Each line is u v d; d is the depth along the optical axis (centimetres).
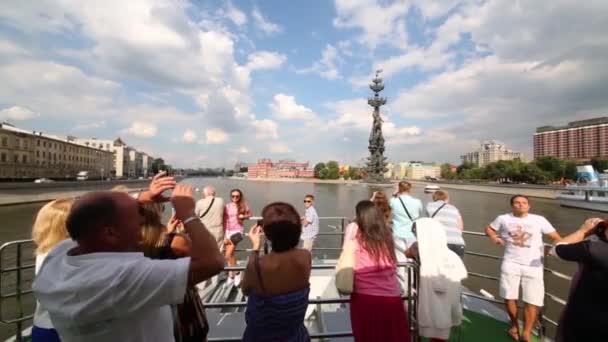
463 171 13425
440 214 460
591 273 244
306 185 13125
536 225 402
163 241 197
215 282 545
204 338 207
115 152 11925
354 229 305
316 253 1672
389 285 266
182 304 198
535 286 385
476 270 1374
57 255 141
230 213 622
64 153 8169
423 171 18862
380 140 8225
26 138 6606
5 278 1102
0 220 2803
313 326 471
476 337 398
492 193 8106
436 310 295
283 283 202
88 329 121
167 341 144
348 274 269
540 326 404
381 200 436
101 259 127
